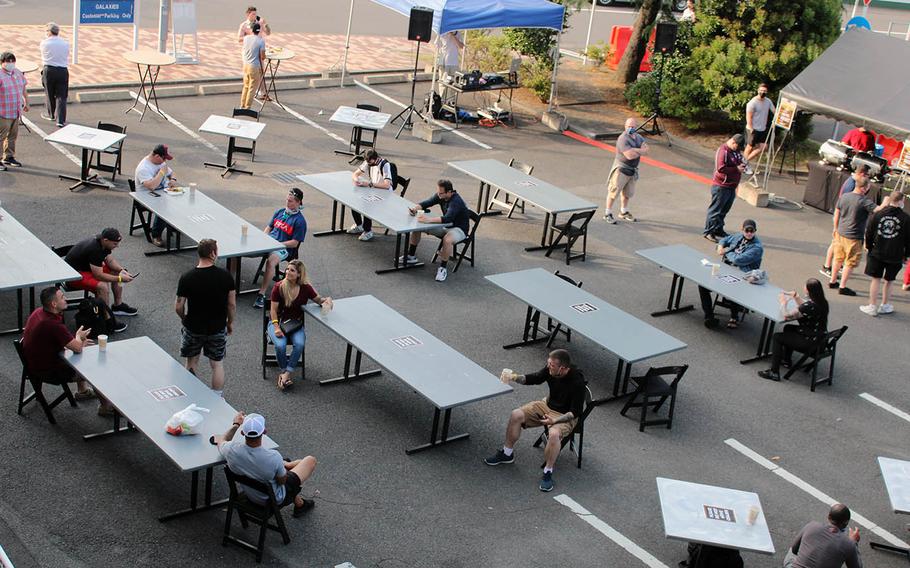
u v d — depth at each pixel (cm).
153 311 1278
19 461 953
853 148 2003
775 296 1355
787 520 1009
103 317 1172
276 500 847
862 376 1334
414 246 1510
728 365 1327
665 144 2292
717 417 1193
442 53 2314
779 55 2245
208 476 900
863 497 1066
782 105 1928
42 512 888
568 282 1353
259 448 837
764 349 1373
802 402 1252
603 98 2553
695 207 1925
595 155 2167
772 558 948
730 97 2264
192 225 1364
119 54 2403
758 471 1091
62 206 1561
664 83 2342
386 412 1119
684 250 1488
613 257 1648
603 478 1044
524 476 1031
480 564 890
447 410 1051
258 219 1605
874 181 1911
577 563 907
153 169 1459
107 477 946
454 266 1544
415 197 1784
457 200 1493
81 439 999
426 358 1090
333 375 1181
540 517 967
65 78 1862
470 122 2278
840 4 2316
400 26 3136
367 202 1534
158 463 977
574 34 3266
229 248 1301
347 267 1488
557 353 1022
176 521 896
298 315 1150
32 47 2319
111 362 996
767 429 1180
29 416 1027
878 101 1845
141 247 1460
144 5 2931
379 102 2339
